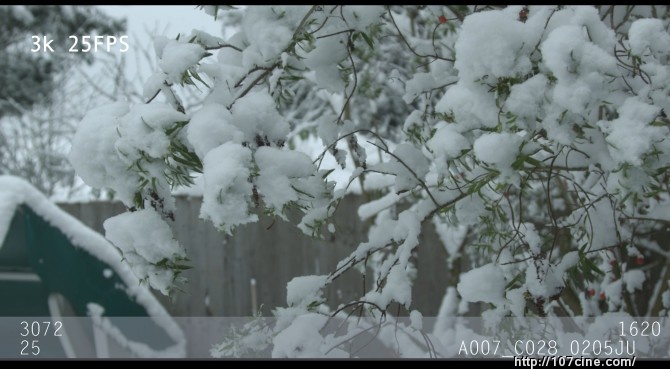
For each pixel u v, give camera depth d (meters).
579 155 2.27
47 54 14.12
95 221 6.93
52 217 5.09
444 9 3.07
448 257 5.09
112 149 1.90
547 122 1.81
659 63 2.02
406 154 2.53
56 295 5.17
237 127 1.92
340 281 6.37
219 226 1.73
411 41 3.48
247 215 1.75
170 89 1.98
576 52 1.73
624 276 3.27
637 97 1.89
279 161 1.86
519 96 1.79
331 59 2.52
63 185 12.37
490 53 1.82
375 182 4.75
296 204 2.04
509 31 1.83
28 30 14.18
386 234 2.50
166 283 1.96
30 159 12.43
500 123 1.84
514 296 2.29
